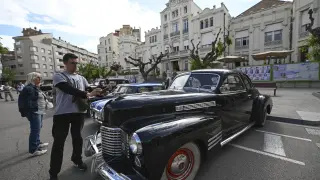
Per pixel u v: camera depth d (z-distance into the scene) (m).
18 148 3.99
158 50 34.12
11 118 7.59
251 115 4.40
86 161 3.24
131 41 46.31
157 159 1.85
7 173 2.87
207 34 25.34
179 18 28.94
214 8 24.08
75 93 2.35
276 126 4.83
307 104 7.09
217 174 2.59
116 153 2.25
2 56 46.03
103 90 2.68
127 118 2.26
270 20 19.91
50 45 51.12
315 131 4.33
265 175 2.54
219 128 2.62
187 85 3.57
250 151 3.35
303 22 16.45
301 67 13.01
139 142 1.88
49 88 15.29
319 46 9.08
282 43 19.19
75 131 2.77
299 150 3.31
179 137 1.99
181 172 2.19
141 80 29.58
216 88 3.13
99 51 58.72
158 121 2.29
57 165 2.54
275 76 14.23
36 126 3.57
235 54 23.11
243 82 3.98
